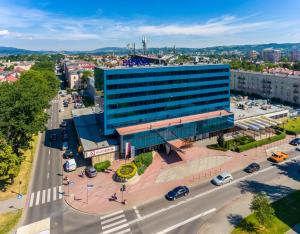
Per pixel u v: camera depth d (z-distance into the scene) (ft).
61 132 327.88
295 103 477.36
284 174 218.59
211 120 293.84
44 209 172.04
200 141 292.40
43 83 469.57
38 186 200.54
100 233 150.10
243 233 146.51
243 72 594.65
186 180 209.36
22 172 220.43
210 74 296.71
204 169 228.02
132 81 245.86
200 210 169.89
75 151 267.18
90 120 310.65
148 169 227.81
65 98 570.05
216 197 184.96
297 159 248.32
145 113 260.42
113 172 221.66
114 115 244.22
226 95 316.40
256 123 313.12
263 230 148.15
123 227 154.71
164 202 179.32
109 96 237.86
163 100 268.41
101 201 180.75
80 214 167.12
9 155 190.29
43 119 260.42
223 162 241.76
